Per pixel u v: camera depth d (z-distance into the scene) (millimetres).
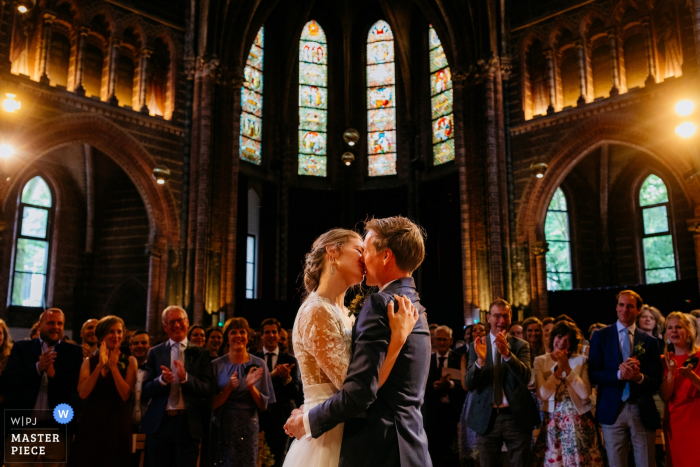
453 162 23312
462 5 21172
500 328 6051
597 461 5812
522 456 5703
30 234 20422
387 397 2447
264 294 23500
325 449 2496
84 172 21375
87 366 5848
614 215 22297
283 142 25094
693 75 16703
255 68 24625
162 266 19328
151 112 20203
